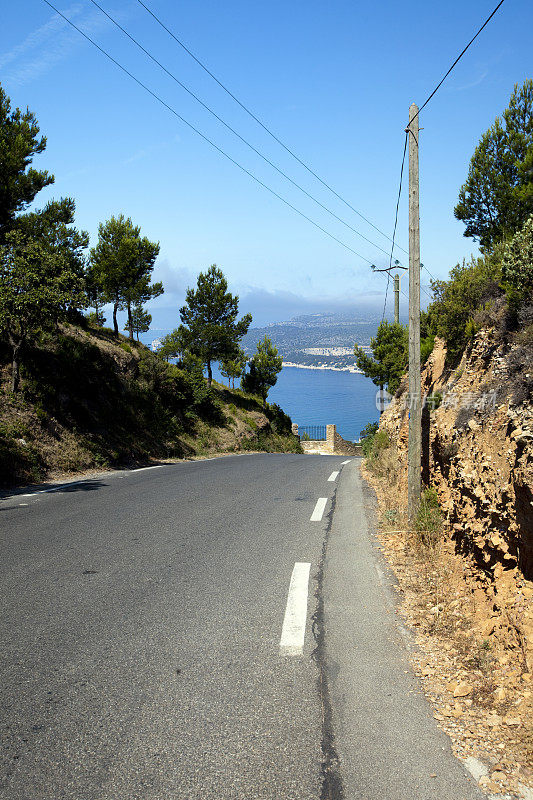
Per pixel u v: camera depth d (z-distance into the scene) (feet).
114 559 21.03
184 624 15.14
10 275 49.73
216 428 115.65
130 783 8.69
